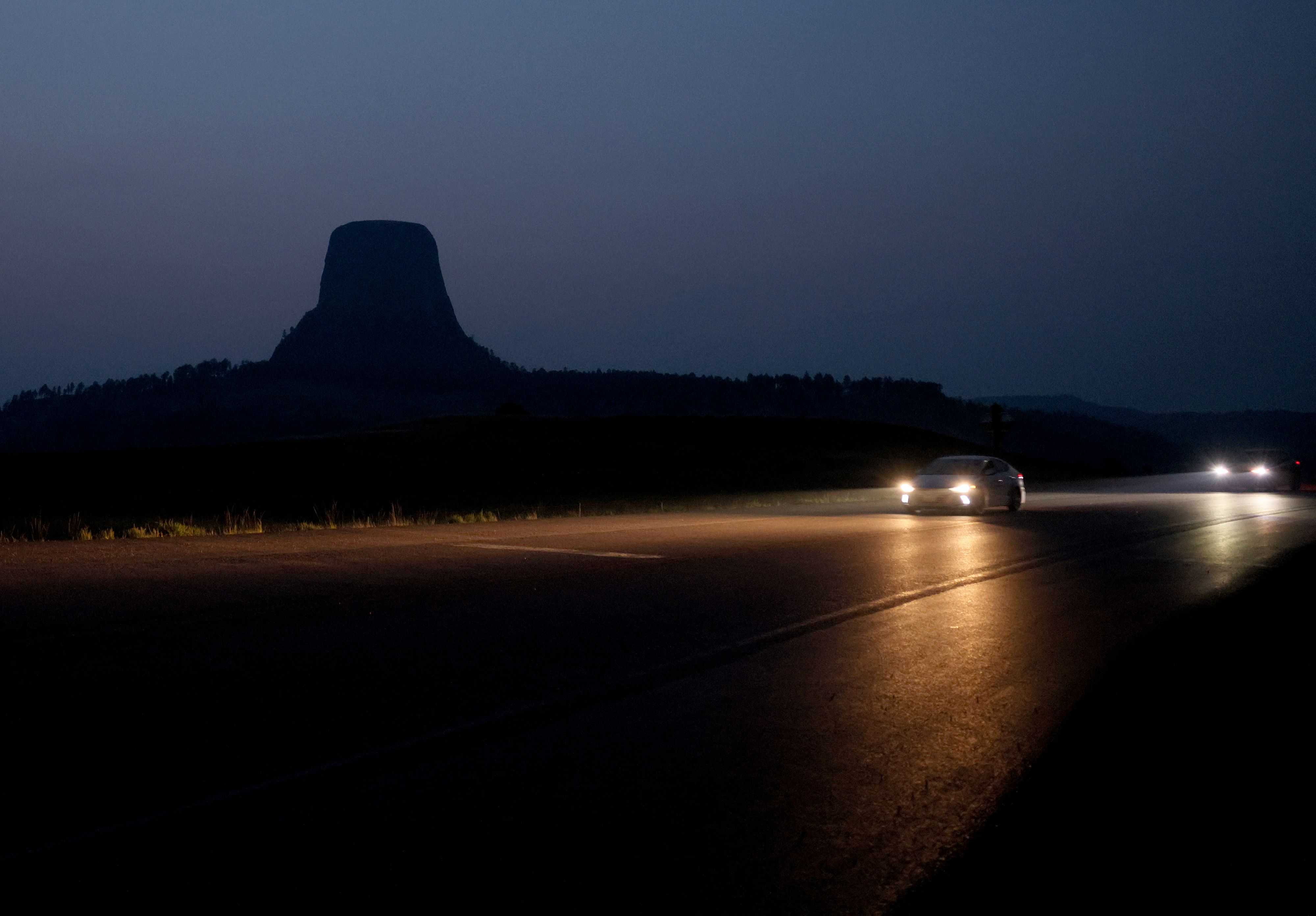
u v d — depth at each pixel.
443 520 24.83
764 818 4.61
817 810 4.72
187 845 4.18
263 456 74.31
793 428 110.62
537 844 4.25
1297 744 5.89
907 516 25.59
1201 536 19.78
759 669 7.65
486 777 5.08
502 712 6.30
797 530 20.67
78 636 8.39
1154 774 5.34
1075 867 4.14
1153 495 39.28
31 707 6.23
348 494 51.41
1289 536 19.83
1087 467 100.38
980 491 25.47
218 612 9.66
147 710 6.19
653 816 4.60
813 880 3.97
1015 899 3.84
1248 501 33.22
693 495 49.78
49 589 10.98
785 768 5.32
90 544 15.98
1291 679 7.57
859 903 3.78
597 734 5.87
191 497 49.00
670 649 8.28
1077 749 5.76
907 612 10.41
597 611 10.05
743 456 89.56
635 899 3.77
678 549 16.27
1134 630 9.59
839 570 13.77
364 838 4.29
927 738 5.93
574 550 16.00
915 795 4.96
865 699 6.82
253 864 4.00
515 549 16.03
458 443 88.00
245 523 21.47
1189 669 7.89
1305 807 4.85
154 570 12.71
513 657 7.87
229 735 5.70
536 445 89.06
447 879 3.89
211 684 6.87
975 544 17.70
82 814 4.50
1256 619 10.26
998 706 6.71
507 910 3.65
